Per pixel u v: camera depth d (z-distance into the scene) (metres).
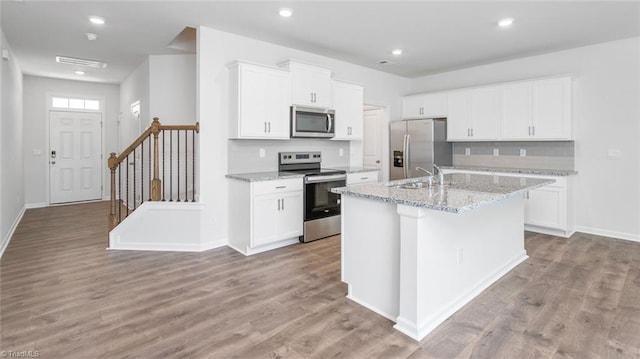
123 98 6.98
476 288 2.81
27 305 2.58
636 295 2.74
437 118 5.84
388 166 6.11
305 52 4.76
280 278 3.13
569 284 2.98
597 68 4.49
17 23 3.75
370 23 3.71
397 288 2.37
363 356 1.98
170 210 3.93
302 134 4.34
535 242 4.23
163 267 3.40
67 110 6.95
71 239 4.39
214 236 4.04
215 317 2.42
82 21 3.69
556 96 4.59
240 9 3.36
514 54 4.91
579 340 2.12
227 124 4.06
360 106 5.19
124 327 2.28
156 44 4.54
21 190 5.91
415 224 2.15
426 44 4.44
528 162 5.14
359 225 2.62
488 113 5.22
